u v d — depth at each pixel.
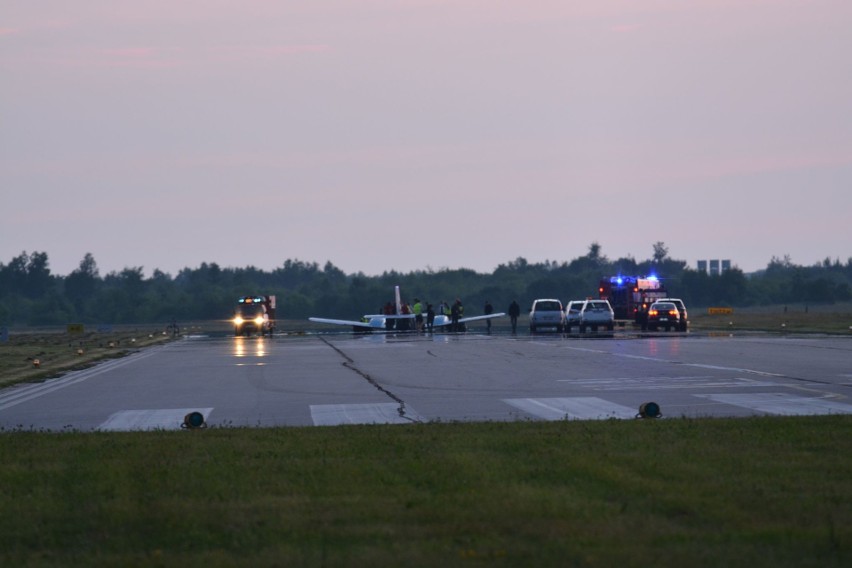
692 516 35.53
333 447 53.00
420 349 169.62
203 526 35.66
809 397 82.44
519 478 42.97
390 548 32.03
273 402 85.50
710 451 49.53
